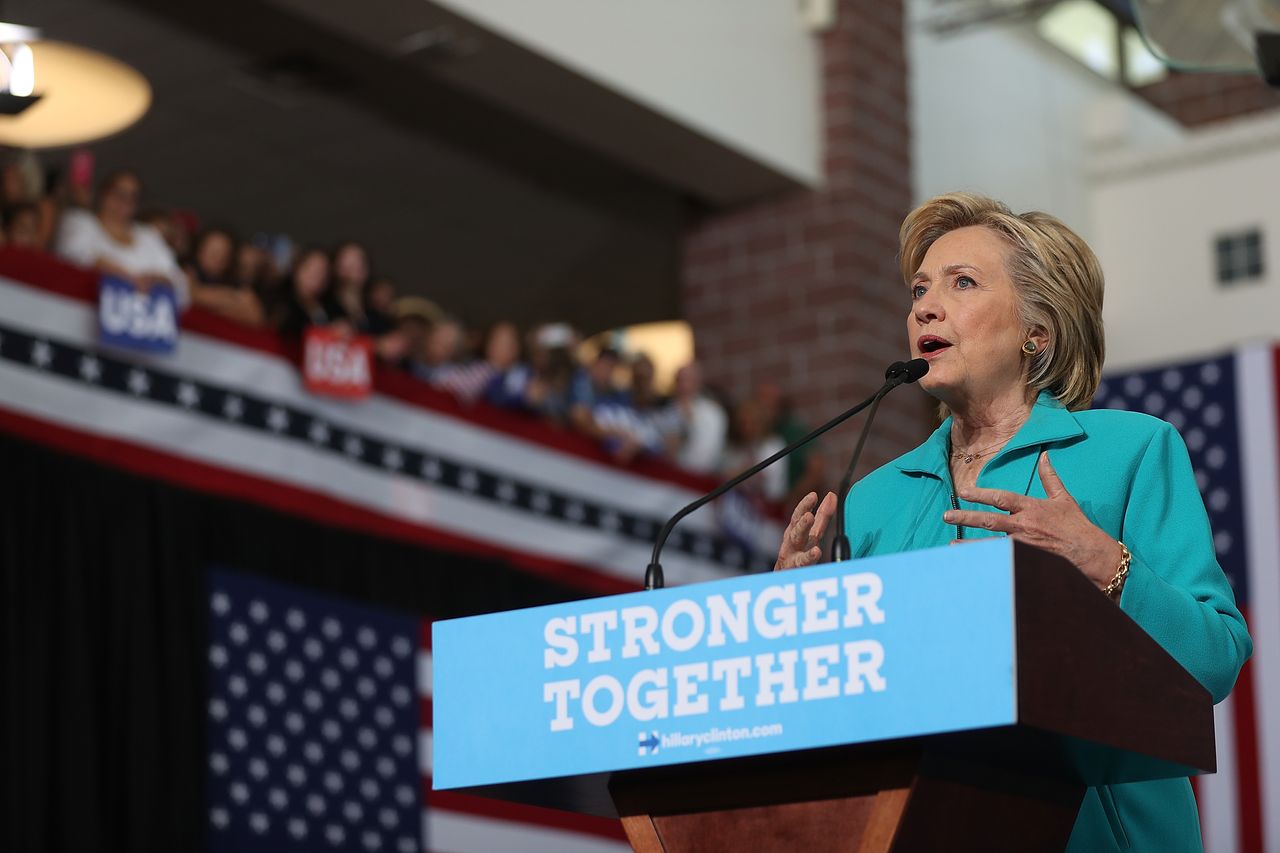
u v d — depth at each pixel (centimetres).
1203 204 2316
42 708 1121
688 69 1761
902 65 1964
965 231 466
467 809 1371
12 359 1170
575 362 1575
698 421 1666
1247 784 1536
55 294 1199
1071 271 458
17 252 1184
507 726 352
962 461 462
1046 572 314
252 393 1305
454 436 1446
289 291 1357
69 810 1120
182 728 1198
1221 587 410
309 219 1933
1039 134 2338
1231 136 2300
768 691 324
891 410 1834
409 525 1396
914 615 314
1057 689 310
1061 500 377
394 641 1359
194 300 1305
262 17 1636
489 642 358
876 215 1888
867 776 331
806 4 1905
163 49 1677
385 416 1398
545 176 1862
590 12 1670
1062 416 441
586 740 342
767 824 342
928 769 327
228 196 1880
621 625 342
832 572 322
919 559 315
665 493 1606
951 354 452
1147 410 1694
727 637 330
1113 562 374
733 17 1820
